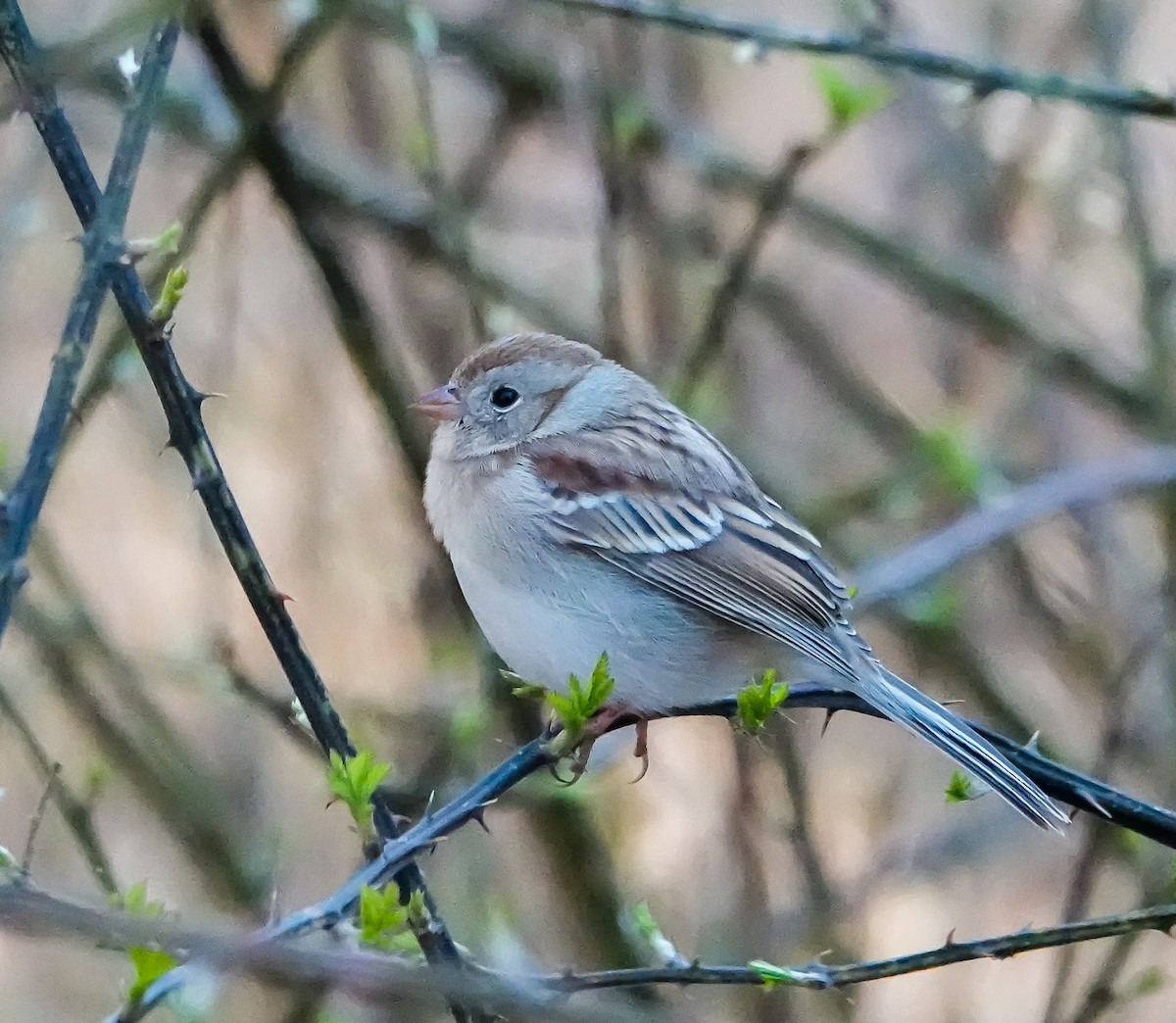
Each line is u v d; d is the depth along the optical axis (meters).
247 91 8.47
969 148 11.91
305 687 5.14
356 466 12.69
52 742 11.22
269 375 12.69
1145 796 11.22
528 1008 4.19
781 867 11.42
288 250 12.77
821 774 12.45
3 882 4.11
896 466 11.89
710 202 12.45
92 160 11.95
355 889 4.66
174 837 10.00
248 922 9.50
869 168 14.59
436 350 10.84
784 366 13.77
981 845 11.23
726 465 8.00
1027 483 11.97
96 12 7.78
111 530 12.80
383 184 10.61
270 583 5.11
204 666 9.83
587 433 7.95
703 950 9.93
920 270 11.69
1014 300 11.70
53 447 4.08
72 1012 11.39
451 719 9.60
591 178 10.62
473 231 11.30
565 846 10.02
